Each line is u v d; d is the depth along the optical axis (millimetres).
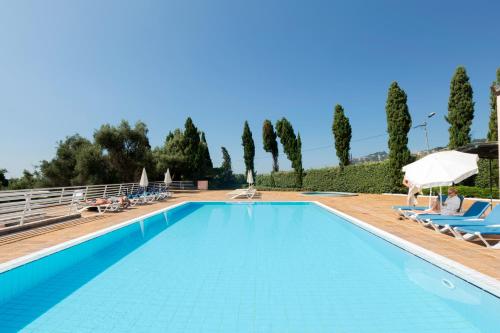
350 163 24141
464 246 5590
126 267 5406
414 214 8508
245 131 34844
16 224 8195
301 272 5012
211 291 4203
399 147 19109
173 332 3064
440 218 7430
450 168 7500
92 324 3270
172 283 4562
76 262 5785
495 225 6285
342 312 3488
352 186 22875
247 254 6254
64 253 5922
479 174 14859
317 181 26391
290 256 6062
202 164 38125
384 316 3371
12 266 4691
